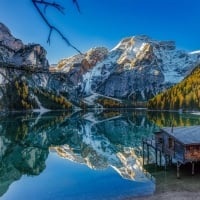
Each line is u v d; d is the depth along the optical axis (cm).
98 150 4891
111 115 16125
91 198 2264
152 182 2625
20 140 6219
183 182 2577
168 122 10369
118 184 2612
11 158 4338
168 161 3306
